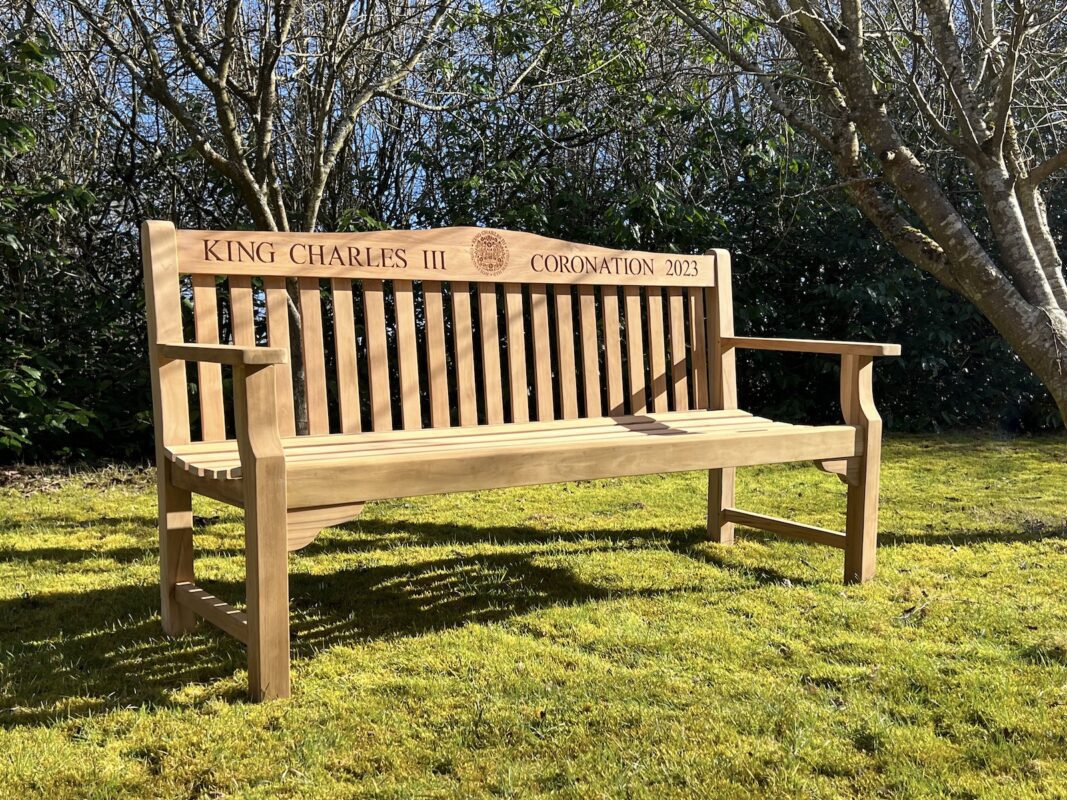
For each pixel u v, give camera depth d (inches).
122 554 134.2
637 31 246.2
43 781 67.6
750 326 266.2
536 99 255.1
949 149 224.2
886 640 95.4
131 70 176.9
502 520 156.1
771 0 159.5
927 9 151.4
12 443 193.2
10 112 206.8
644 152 250.1
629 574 121.5
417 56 198.4
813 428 119.1
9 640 98.2
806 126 159.9
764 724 76.0
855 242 259.3
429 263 116.8
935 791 65.1
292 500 83.0
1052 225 273.6
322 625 103.5
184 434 100.3
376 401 115.2
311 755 71.4
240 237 103.7
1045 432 271.4
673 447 105.5
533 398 215.8
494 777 67.6
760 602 109.1
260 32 209.9
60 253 215.9
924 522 150.4
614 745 72.5
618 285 132.8
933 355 263.4
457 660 91.4
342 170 240.8
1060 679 84.2
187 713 79.5
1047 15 166.6
